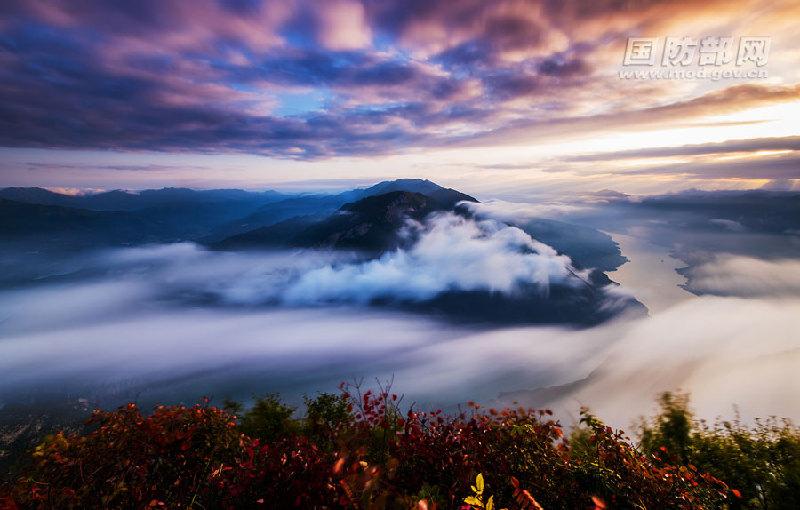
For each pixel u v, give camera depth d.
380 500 3.33
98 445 5.08
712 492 5.62
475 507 4.23
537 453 5.77
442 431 6.09
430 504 3.77
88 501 4.27
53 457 4.74
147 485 4.60
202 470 4.83
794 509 5.63
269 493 4.09
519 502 4.32
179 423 5.89
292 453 4.45
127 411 5.89
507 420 6.58
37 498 4.21
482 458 5.48
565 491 5.28
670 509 5.14
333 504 3.68
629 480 5.45
